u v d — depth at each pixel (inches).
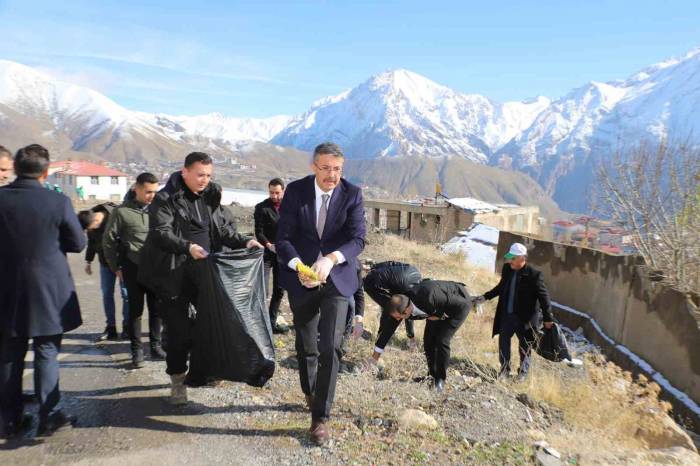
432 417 158.7
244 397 170.7
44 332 132.5
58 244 136.3
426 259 583.8
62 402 162.2
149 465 127.6
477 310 266.4
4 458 127.6
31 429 143.2
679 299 261.0
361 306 247.6
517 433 154.8
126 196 195.2
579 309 399.2
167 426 148.5
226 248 172.4
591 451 149.0
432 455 137.4
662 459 152.0
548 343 253.6
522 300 250.8
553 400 199.6
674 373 258.7
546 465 135.3
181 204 154.0
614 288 341.7
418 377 210.8
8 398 136.6
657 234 299.0
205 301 150.1
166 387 177.3
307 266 143.5
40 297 131.9
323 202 144.7
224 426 150.1
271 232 237.0
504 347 250.4
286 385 183.9
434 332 207.6
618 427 184.9
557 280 430.9
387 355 238.5
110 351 215.5
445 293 200.7
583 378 250.2
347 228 145.8
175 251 144.9
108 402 163.3
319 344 139.8
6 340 134.2
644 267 303.6
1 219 129.2
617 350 317.4
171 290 150.6
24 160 132.3
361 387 189.2
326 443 140.7
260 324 153.6
